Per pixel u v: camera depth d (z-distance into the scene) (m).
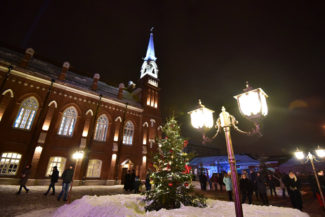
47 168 16.97
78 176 18.20
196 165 35.69
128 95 29.28
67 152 18.45
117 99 24.09
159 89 30.95
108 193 13.66
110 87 27.62
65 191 10.21
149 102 28.84
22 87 17.16
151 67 33.44
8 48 20.48
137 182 14.45
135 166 23.28
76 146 19.22
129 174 16.17
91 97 21.83
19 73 17.09
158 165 8.55
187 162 8.44
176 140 8.52
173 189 7.44
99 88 24.59
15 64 17.72
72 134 19.44
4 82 16.11
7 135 15.59
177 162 8.06
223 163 32.75
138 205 7.67
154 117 27.84
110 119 22.81
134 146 24.19
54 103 18.69
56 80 19.03
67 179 10.20
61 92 19.55
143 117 26.47
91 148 20.16
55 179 11.73
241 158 32.09
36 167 16.02
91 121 21.05
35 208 8.30
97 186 18.02
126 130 24.31
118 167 21.45
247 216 6.00
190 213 5.85
